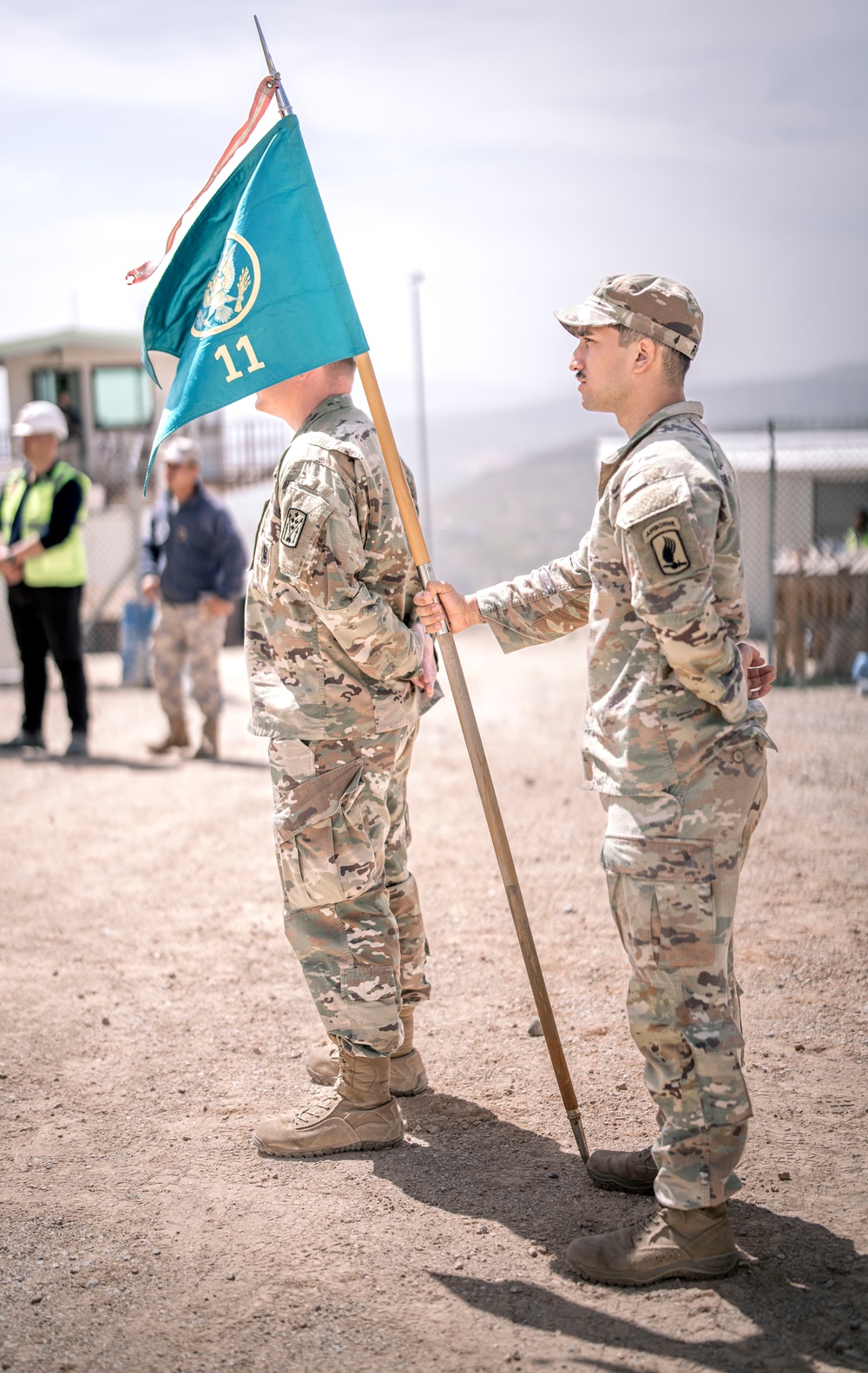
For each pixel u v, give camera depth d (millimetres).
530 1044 3627
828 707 10234
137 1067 3592
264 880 5645
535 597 2916
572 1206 2723
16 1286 2465
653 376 2449
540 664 14375
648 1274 2393
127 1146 3092
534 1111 3199
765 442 16609
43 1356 2236
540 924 4793
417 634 3080
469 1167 2918
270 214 2988
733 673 2314
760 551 16141
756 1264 2443
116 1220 2717
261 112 3014
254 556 3002
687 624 2232
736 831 2389
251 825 6691
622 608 2430
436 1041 3686
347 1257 2541
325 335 2938
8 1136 3162
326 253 2961
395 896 3240
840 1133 2980
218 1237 2635
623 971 4227
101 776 8109
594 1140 3021
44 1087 3469
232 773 8156
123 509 18219
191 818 6898
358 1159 2982
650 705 2389
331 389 3041
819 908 4820
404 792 3232
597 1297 2373
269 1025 3885
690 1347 2193
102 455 19609
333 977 2967
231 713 10938
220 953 4629
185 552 8375
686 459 2297
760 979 4070
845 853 5637
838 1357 2145
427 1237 2609
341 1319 2324
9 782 7941
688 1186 2381
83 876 5777
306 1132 3008
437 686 3162
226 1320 2330
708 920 2355
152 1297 2412
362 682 2943
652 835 2365
